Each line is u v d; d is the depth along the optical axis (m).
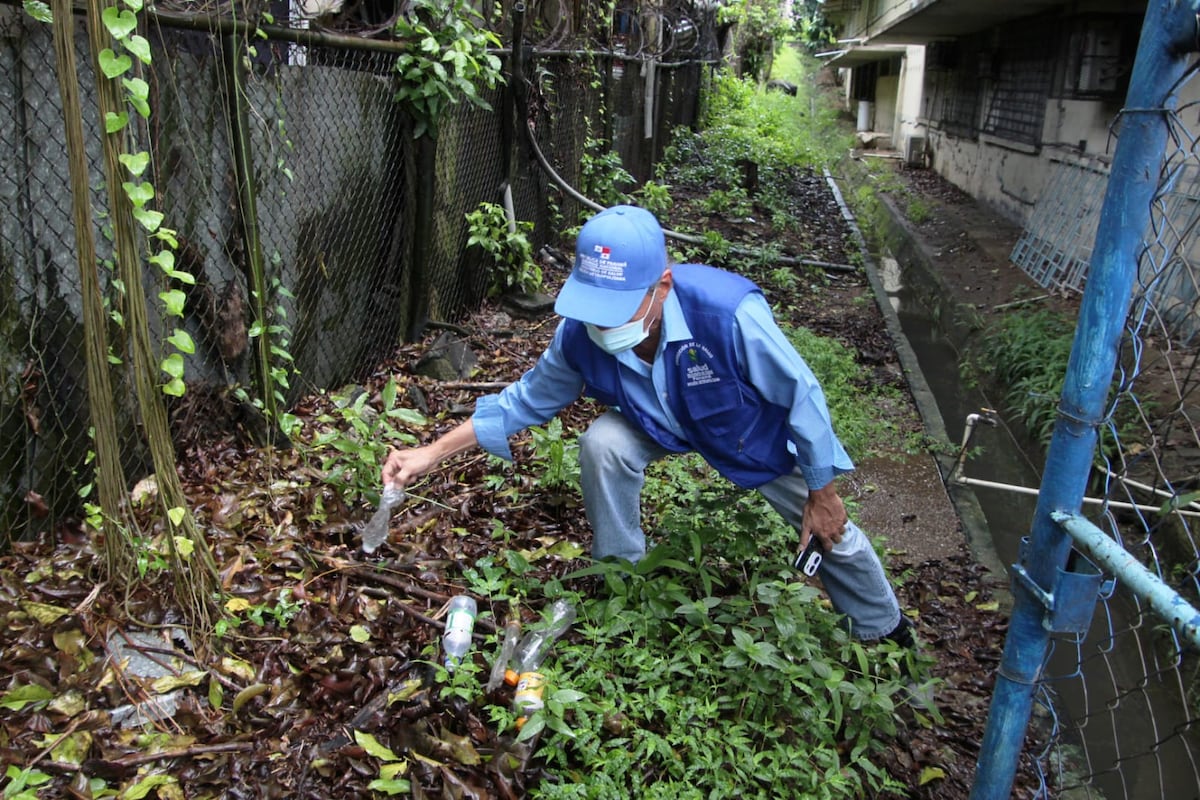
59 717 2.34
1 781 2.14
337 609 2.87
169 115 3.37
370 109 4.76
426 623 2.80
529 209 7.23
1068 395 1.85
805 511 2.67
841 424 5.27
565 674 2.57
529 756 2.33
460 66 4.80
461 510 3.55
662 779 2.40
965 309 8.03
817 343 6.45
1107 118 8.64
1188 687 3.36
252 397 3.94
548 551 3.31
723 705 2.60
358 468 3.48
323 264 4.46
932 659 2.87
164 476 2.57
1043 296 7.82
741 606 2.84
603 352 2.64
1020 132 11.39
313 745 2.35
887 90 24.28
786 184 14.30
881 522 4.36
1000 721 2.12
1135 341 1.85
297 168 4.18
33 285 2.96
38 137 2.91
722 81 20.36
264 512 3.34
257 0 3.69
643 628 2.74
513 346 5.67
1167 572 3.86
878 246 12.03
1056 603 1.93
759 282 8.60
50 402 3.06
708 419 2.60
